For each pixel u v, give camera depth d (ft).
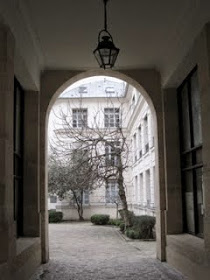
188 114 32.19
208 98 21.35
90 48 31.71
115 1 24.38
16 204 31.73
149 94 36.19
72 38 29.81
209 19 21.22
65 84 36.40
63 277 29.12
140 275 29.63
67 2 24.43
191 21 24.57
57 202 113.50
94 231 76.48
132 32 28.99
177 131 35.06
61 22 27.14
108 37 24.34
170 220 34.27
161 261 35.14
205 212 21.89
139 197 93.15
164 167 35.35
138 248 48.49
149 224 57.67
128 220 66.44
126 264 35.22
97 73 37.06
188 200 33.30
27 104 34.37
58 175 101.65
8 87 20.33
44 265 34.24
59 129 96.78
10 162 20.59
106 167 68.13
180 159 34.83
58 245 53.36
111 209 112.78
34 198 33.50
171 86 34.91
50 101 35.76
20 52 24.52
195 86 30.04
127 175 111.45
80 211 110.11
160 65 35.27
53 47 31.40
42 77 35.94
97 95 117.50
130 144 109.70
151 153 73.00
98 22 27.30
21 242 29.19
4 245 19.10
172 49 30.58
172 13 26.11
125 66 35.78
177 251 30.53
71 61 34.37
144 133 83.46
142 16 26.50
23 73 28.73
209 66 21.25
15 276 21.74
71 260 38.22
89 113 116.88
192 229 32.37
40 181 34.76
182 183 34.55
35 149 33.96
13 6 21.84
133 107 97.66
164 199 35.19
